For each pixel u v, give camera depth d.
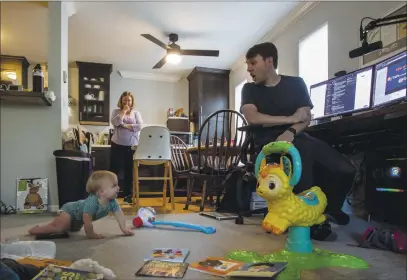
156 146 3.27
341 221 2.06
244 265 1.30
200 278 1.18
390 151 2.03
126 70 6.16
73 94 5.86
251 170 2.48
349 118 2.01
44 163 3.34
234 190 2.98
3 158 3.28
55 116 3.39
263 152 1.53
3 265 1.10
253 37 4.75
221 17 4.12
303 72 4.00
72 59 5.59
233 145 3.19
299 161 1.43
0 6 3.66
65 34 3.63
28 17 3.95
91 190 1.95
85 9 3.87
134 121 4.15
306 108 2.01
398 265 1.34
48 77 3.40
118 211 2.00
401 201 1.92
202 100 5.92
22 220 2.68
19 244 1.45
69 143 3.39
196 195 4.63
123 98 4.15
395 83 2.15
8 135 3.30
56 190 3.34
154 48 5.12
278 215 1.44
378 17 2.77
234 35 4.67
